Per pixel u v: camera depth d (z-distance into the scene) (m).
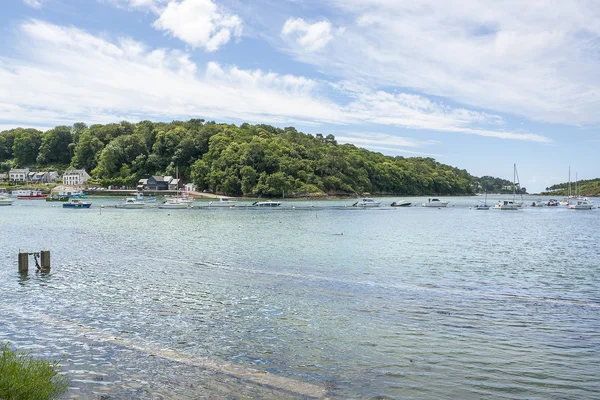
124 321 19.61
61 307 21.78
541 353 16.16
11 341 17.00
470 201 197.25
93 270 31.20
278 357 15.60
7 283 26.83
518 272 31.53
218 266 33.00
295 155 193.12
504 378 14.05
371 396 12.78
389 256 38.31
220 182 178.38
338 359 15.45
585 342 17.33
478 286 27.02
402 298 23.98
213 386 13.30
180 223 72.62
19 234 53.75
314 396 12.72
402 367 14.81
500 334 18.19
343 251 41.19
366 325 19.23
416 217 95.56
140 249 41.59
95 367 14.66
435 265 34.06
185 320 19.80
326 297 24.05
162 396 12.65
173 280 28.11
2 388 10.48
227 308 21.77
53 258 36.03
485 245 46.81
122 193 183.38
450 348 16.56
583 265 34.50
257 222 76.31
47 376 11.80
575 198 176.62
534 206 154.38
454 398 12.75
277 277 29.17
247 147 179.62
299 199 171.88
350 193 196.88
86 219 79.06
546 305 22.78
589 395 13.00
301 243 47.09
